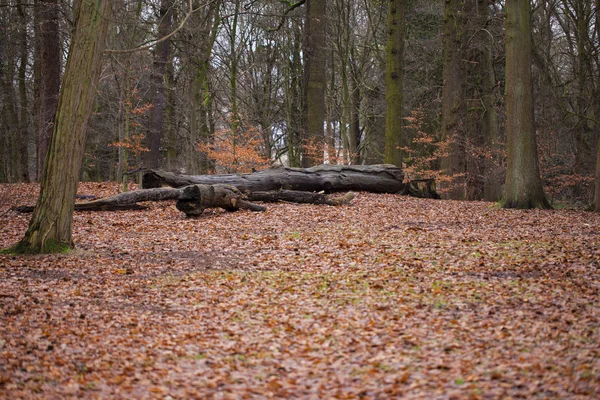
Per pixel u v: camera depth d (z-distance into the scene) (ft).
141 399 16.80
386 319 23.45
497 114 93.40
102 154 125.29
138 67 77.87
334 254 36.35
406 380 17.48
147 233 44.50
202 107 109.19
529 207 57.67
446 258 34.12
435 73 105.91
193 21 81.71
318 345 21.01
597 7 79.56
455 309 24.36
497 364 18.24
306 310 25.18
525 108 57.52
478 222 48.73
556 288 26.66
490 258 33.53
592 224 45.50
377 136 122.52
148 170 59.06
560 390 15.76
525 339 20.29
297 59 115.24
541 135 86.99
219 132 87.71
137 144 88.69
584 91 86.48
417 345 20.45
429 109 101.76
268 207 55.83
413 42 105.70
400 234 42.78
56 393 17.10
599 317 22.15
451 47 76.79
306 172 65.36
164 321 24.11
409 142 109.19
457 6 79.51
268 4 106.32
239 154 81.71
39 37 76.43
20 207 52.47
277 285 29.48
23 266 32.60
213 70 100.99
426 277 29.96
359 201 61.16
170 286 29.50
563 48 98.89
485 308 24.27
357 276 30.63
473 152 83.10
